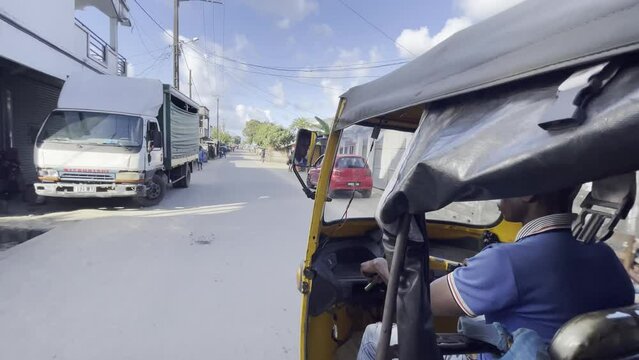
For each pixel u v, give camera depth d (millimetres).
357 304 2521
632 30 728
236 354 3170
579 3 921
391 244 1269
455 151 1027
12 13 8703
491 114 1032
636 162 744
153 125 9438
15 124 11023
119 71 17359
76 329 3469
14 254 5543
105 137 8562
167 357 3094
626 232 2023
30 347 3166
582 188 1464
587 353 942
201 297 4230
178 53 23141
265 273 5051
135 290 4363
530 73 909
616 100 756
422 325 1172
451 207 3031
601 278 1267
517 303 1220
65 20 11539
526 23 1060
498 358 1285
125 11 17359
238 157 56594
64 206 9430
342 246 2686
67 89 8977
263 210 9898
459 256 2939
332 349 2420
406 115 2162
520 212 1419
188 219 8398
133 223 7770
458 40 1345
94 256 5539
